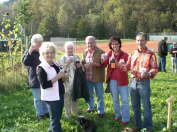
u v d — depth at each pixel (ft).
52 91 16.07
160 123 20.53
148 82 17.37
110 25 232.12
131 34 230.89
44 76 15.80
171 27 227.81
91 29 224.74
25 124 20.85
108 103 25.46
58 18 224.94
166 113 22.71
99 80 21.36
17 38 38.65
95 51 21.02
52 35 217.15
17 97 29.01
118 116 21.09
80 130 19.30
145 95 17.39
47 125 20.43
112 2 250.37
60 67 17.19
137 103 18.22
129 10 239.30
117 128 19.75
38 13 226.17
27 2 39.47
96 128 19.04
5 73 33.71
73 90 20.22
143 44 17.39
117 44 19.56
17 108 24.80
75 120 20.52
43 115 21.77
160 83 35.83
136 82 17.58
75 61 20.44
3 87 31.48
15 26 38.19
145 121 18.07
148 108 17.69
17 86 32.73
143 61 17.24
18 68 36.01
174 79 39.42
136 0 243.60
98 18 230.27
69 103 20.94
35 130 19.71
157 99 26.89
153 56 17.22
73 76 20.22
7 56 37.19
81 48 111.04
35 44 20.20
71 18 237.04
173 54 47.24
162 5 241.14
